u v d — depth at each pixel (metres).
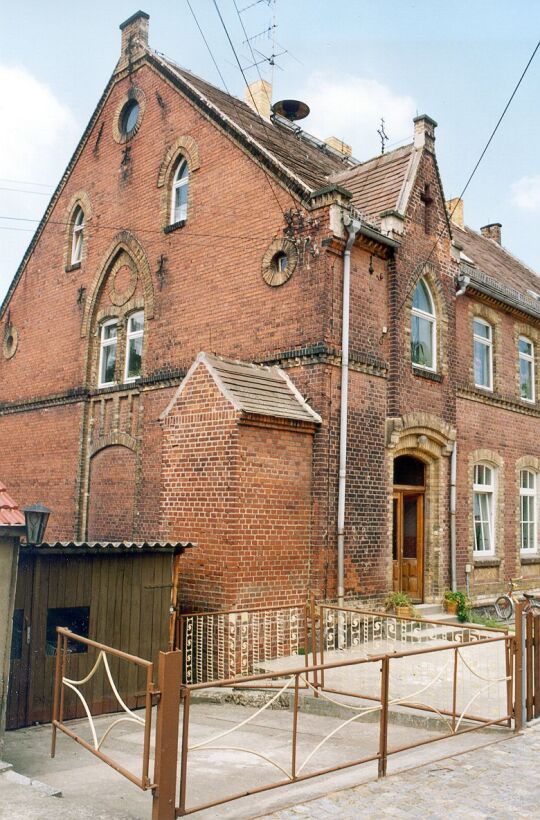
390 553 13.81
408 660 11.73
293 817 5.55
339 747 8.12
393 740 8.37
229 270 14.99
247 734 8.78
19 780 6.30
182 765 5.33
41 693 9.13
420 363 15.34
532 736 7.82
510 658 8.21
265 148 14.77
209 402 12.13
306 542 12.52
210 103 16.14
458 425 16.61
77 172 20.16
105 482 17.55
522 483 19.45
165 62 17.69
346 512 12.95
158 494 15.84
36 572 9.23
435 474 15.41
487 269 20.94
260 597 11.73
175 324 16.17
